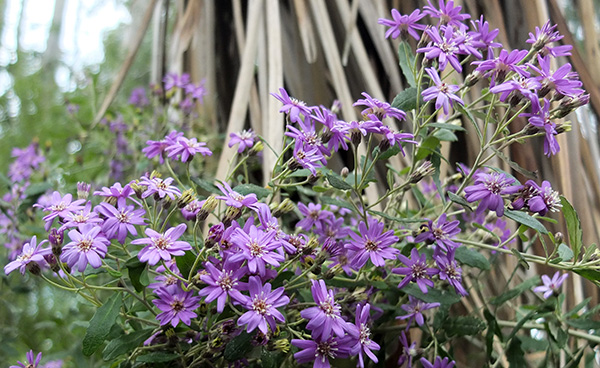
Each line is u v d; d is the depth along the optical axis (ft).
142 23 2.58
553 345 1.70
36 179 2.58
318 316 1.33
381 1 2.37
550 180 2.20
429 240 1.55
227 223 1.40
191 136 2.37
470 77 1.53
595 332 1.69
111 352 1.40
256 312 1.30
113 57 4.95
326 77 2.44
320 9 2.31
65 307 2.86
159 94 2.53
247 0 2.75
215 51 2.80
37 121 4.17
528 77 1.43
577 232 1.46
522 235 1.62
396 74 2.27
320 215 1.67
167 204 1.47
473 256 1.59
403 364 1.76
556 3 2.32
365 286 1.60
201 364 1.52
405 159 2.08
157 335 1.48
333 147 1.51
